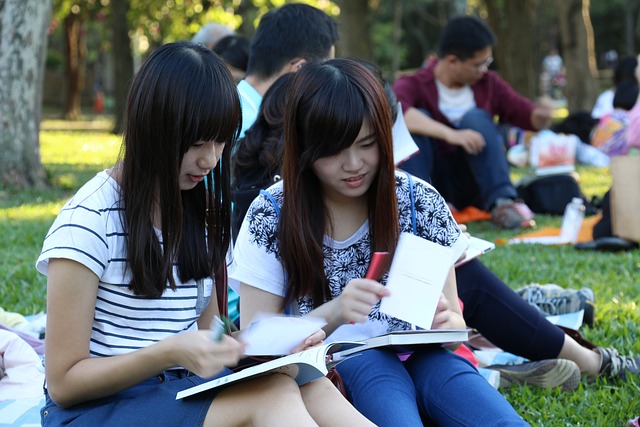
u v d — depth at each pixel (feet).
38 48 36.76
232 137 8.82
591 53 65.31
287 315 10.45
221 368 7.96
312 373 8.58
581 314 16.39
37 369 13.42
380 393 9.36
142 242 8.49
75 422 8.41
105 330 8.70
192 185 8.78
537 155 31.22
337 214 10.43
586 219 27.63
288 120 9.94
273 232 10.36
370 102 9.62
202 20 71.05
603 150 39.40
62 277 8.34
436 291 9.61
